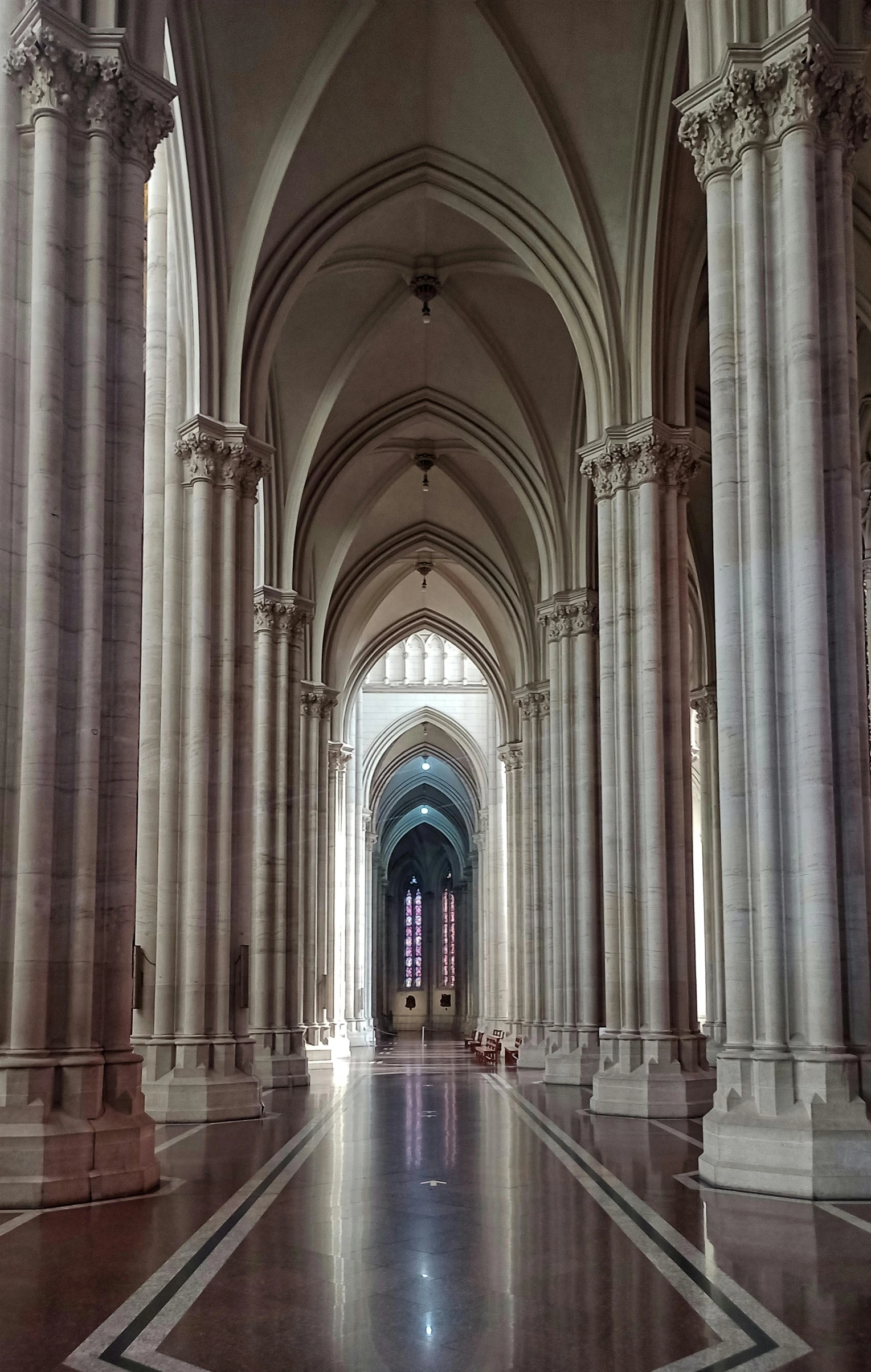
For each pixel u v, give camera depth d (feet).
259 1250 25.63
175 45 57.77
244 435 62.85
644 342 65.98
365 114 68.23
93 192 37.65
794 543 36.96
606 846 62.95
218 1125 53.16
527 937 111.75
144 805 60.03
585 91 64.23
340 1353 18.19
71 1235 27.32
